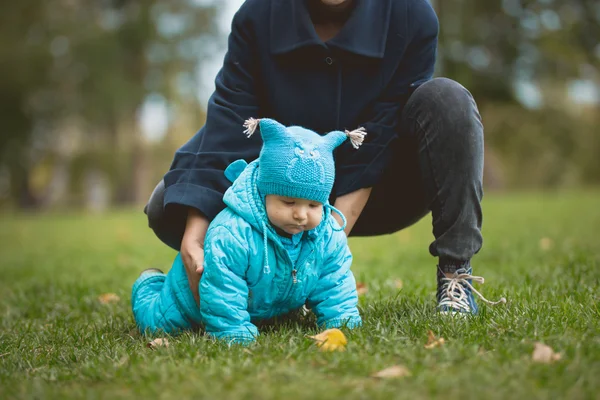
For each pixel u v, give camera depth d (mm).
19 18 29188
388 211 3682
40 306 4660
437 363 2465
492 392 2166
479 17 28797
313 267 3035
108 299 4820
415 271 5691
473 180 3199
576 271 4645
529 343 2629
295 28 3281
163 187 3346
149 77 31781
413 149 3418
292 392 2217
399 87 3395
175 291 3193
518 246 7273
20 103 28516
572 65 28859
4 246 11445
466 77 27797
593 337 2729
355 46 3258
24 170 30500
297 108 3354
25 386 2430
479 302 3650
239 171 3154
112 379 2482
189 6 33031
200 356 2650
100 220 17688
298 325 3273
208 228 3045
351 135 3033
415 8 3359
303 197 2842
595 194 20828
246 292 2955
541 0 29062
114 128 32094
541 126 29438
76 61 29328
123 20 31375
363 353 2629
